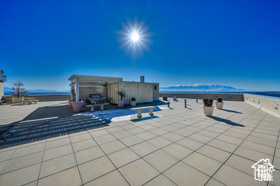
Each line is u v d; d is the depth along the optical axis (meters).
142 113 8.14
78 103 8.70
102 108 9.74
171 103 14.11
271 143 3.55
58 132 4.57
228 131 4.60
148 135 4.23
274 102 7.23
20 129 4.91
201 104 12.98
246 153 3.01
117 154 2.99
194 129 4.84
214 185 1.99
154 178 2.16
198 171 2.35
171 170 2.38
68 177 2.20
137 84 13.89
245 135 4.19
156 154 2.98
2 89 15.58
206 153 3.02
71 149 3.26
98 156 2.91
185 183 2.04
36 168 2.46
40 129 4.91
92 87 14.45
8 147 3.38
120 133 4.44
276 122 5.80
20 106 11.84
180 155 2.93
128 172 2.33
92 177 2.19
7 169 2.43
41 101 17.27
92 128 5.02
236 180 2.10
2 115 7.58
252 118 6.59
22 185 2.01
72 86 12.70
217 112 8.27
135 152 3.08
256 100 10.66
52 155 2.96
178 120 6.23
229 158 2.79
